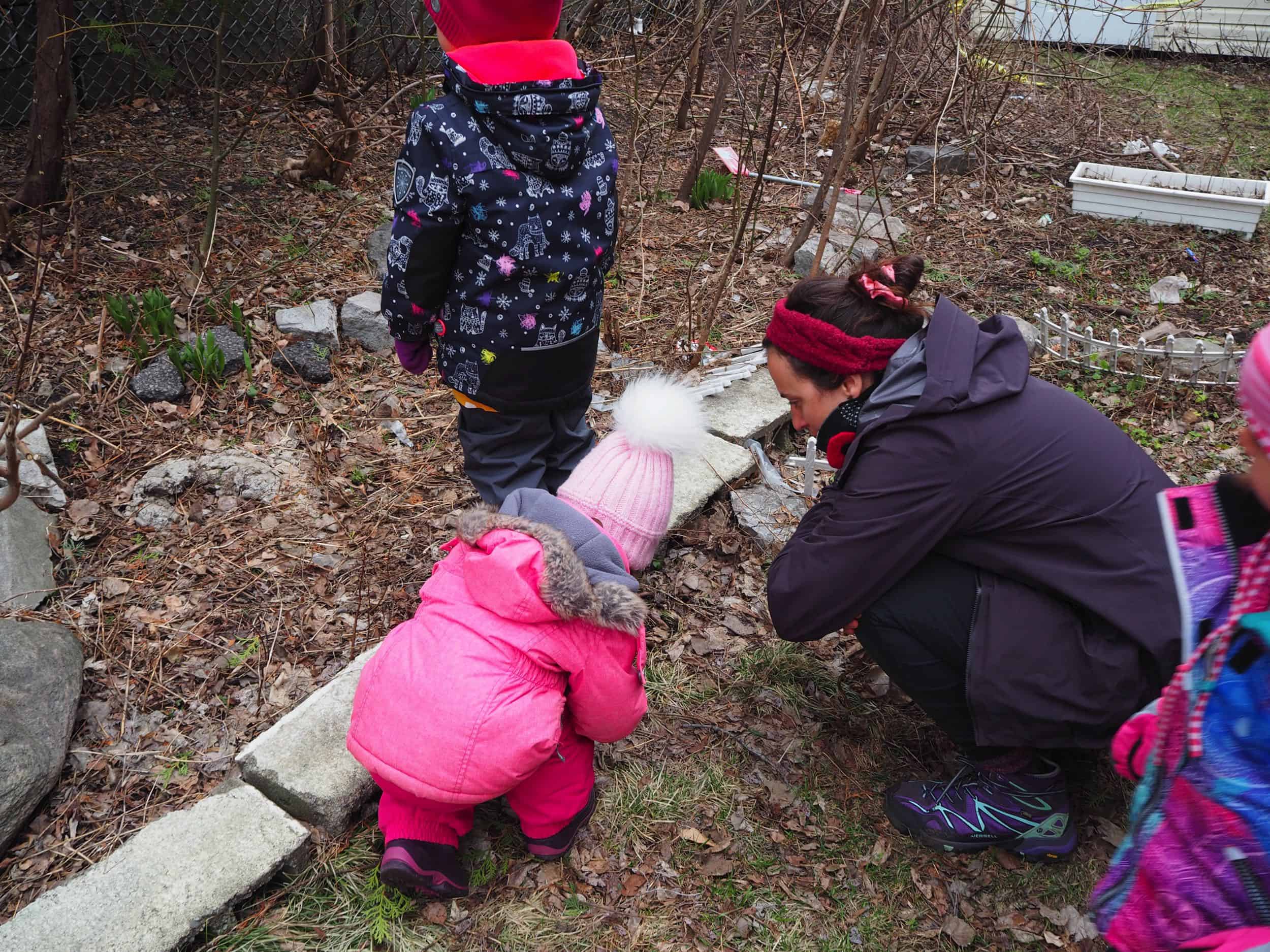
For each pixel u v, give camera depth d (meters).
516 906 2.12
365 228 4.66
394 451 3.41
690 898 2.16
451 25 2.32
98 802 2.27
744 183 5.62
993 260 5.11
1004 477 2.01
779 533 3.13
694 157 5.35
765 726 2.57
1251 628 1.23
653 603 2.91
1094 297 4.81
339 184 4.95
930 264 5.01
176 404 3.50
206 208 4.58
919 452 2.03
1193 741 1.28
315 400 3.61
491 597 1.91
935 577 2.14
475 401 2.63
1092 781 2.42
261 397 3.58
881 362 2.12
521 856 2.22
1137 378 4.04
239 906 2.04
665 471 2.11
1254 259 5.17
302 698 2.53
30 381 3.46
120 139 5.05
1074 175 5.84
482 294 2.47
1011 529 2.05
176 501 3.12
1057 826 2.22
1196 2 6.59
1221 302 4.77
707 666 2.73
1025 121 6.95
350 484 3.25
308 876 2.14
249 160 5.04
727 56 5.20
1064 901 2.19
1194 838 1.29
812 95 6.42
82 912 1.95
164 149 5.01
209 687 2.55
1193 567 1.38
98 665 2.57
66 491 3.10
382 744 1.93
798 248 4.72
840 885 2.21
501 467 2.75
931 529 2.05
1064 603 2.07
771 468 3.46
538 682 1.93
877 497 2.06
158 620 2.71
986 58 6.20
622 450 2.10
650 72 6.75
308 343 3.79
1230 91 8.20
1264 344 1.15
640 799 2.36
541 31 2.35
